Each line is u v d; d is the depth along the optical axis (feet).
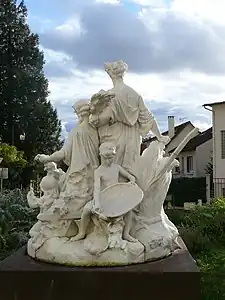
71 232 19.63
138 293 17.11
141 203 20.76
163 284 17.10
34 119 138.41
